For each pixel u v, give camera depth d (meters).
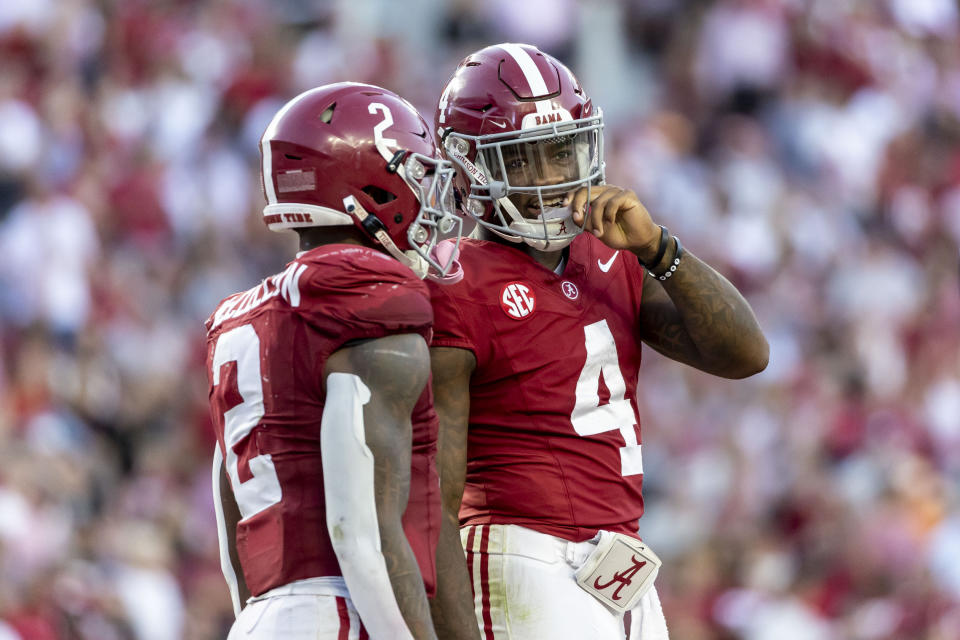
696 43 39.22
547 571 10.66
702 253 33.75
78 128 34.94
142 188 32.97
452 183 10.79
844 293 34.28
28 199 32.59
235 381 9.52
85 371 29.19
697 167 36.62
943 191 39.12
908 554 24.59
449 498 10.40
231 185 33.81
